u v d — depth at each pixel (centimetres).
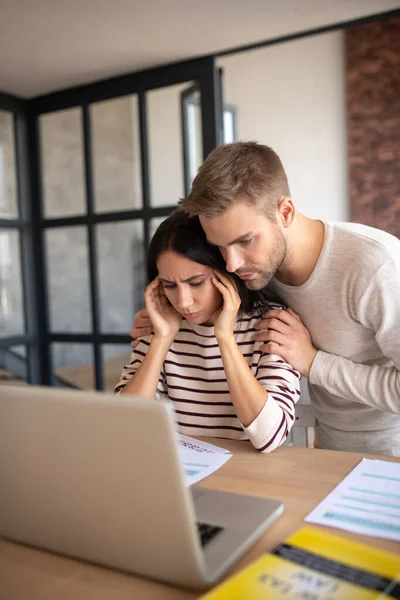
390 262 128
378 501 88
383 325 130
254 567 67
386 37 501
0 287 278
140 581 70
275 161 126
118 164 258
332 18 199
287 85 542
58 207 280
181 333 151
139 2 183
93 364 277
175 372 150
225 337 128
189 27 204
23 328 289
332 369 136
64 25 200
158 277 145
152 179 249
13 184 281
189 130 238
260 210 120
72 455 70
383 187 516
